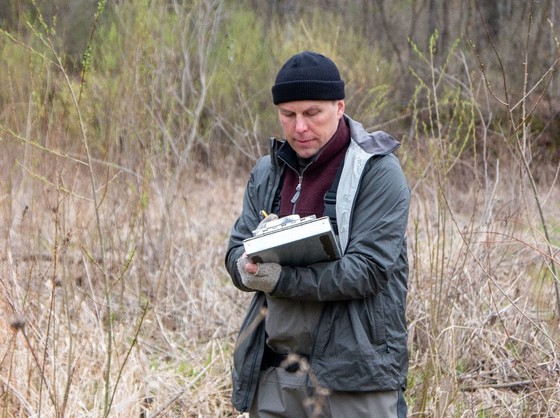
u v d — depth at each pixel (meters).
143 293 7.89
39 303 5.56
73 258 7.02
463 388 5.81
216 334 7.41
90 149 8.23
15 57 7.84
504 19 18.44
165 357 6.96
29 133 6.68
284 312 4.01
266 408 4.16
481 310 6.70
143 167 8.31
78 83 8.53
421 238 8.49
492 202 7.31
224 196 11.07
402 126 14.35
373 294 3.87
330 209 3.97
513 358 6.25
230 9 13.77
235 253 4.25
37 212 6.57
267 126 13.41
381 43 19.00
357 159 3.97
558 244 7.71
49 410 4.89
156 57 8.77
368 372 3.88
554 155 13.69
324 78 3.92
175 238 8.56
